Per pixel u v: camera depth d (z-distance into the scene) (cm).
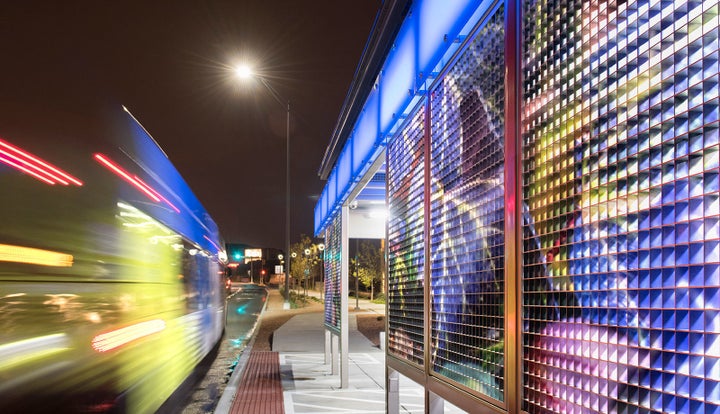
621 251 213
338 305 1175
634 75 211
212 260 1570
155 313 721
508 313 301
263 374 1284
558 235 256
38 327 397
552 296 260
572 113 249
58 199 434
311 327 2553
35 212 399
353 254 5647
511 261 299
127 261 589
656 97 200
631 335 207
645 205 203
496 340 323
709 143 179
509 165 304
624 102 216
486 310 339
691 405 181
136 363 620
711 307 175
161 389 756
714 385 173
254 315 3631
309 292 7688
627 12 215
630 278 209
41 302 402
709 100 179
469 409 361
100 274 509
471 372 362
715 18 178
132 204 611
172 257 851
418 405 937
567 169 251
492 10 334
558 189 258
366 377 1241
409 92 457
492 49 337
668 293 191
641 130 206
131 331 600
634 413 204
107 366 524
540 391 269
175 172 899
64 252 439
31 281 390
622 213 214
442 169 429
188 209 1057
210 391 1232
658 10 201
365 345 1909
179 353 915
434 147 451
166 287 798
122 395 568
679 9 192
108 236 532
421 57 422
